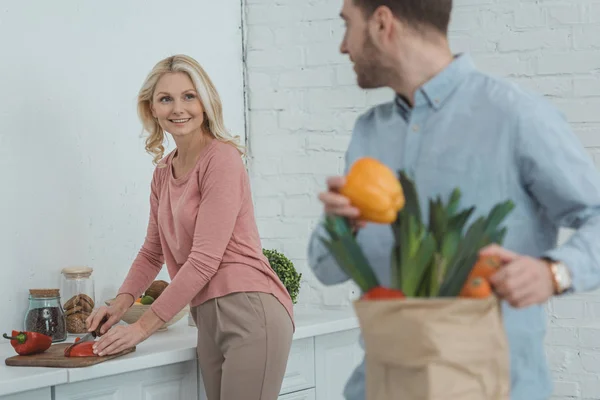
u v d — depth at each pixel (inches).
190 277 88.4
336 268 50.3
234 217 90.0
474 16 118.7
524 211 44.7
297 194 131.0
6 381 76.0
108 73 115.3
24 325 99.0
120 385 87.4
